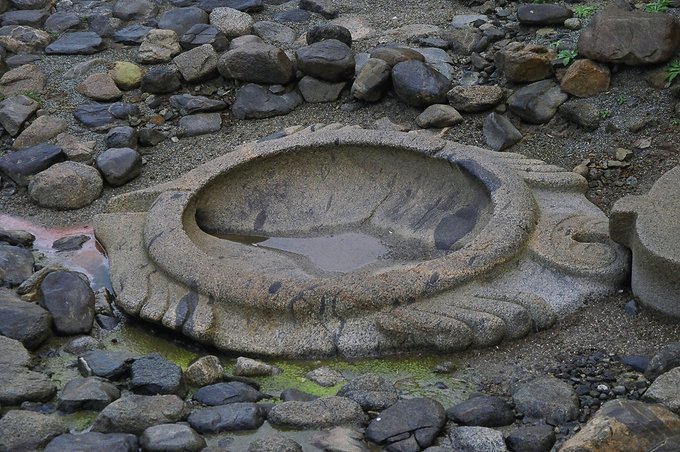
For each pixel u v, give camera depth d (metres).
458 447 3.83
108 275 5.19
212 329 4.55
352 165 5.70
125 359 4.38
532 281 4.75
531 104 6.22
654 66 6.21
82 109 6.64
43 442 3.85
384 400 4.09
